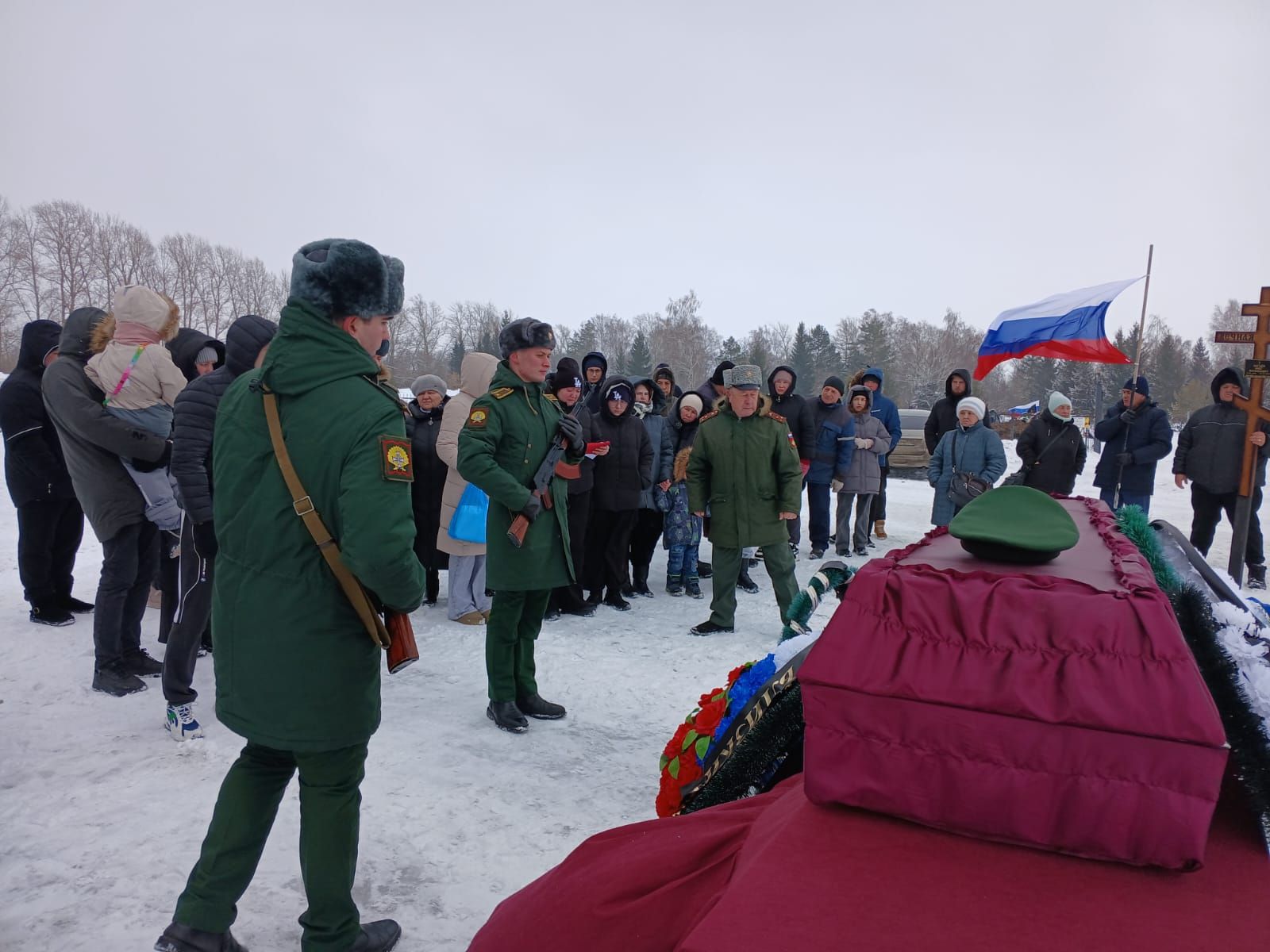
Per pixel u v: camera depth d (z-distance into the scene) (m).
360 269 1.96
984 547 1.35
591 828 2.94
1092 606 1.05
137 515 4.03
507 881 2.60
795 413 7.67
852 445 7.98
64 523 5.21
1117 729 0.96
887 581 1.16
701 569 7.48
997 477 7.16
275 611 1.94
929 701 1.03
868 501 8.25
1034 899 0.93
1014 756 1.00
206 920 1.99
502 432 3.73
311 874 2.04
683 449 6.64
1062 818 0.99
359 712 2.01
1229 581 1.59
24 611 5.27
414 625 5.44
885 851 1.01
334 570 1.94
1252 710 1.06
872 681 1.07
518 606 3.79
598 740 3.73
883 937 0.88
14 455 4.84
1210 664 1.12
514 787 3.23
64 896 2.40
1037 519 1.41
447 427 5.25
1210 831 1.03
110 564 4.00
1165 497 13.49
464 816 2.98
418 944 2.28
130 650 4.27
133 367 3.88
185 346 5.28
